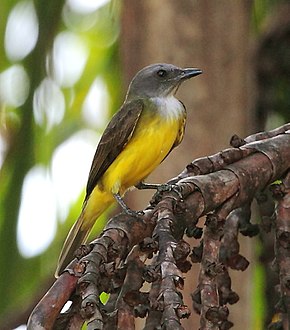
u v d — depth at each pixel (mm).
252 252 10008
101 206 10898
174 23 10602
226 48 10633
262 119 11961
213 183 6449
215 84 10562
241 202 6617
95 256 5527
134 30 10820
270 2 12766
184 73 10445
